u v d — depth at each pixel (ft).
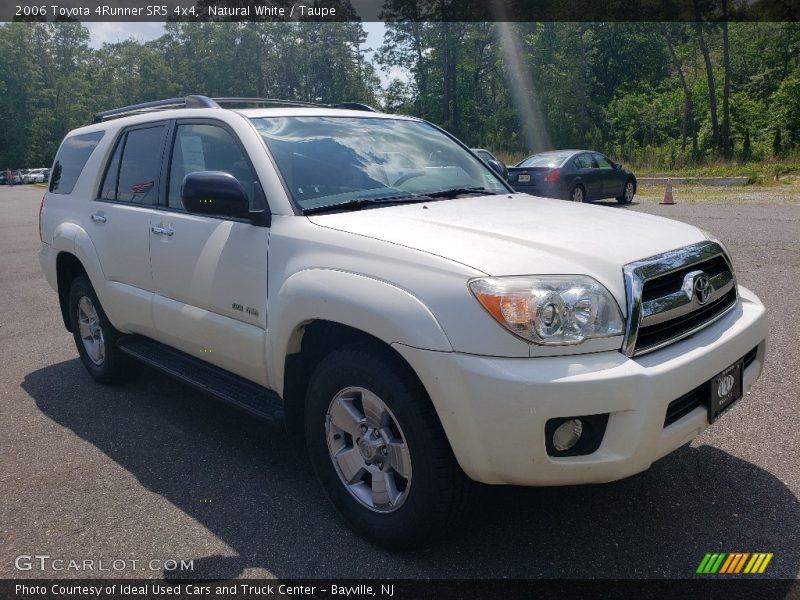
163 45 305.32
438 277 8.29
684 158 102.73
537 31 160.86
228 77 259.19
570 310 7.87
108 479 11.82
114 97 315.37
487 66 194.18
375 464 9.31
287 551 9.48
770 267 25.62
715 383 8.85
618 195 57.00
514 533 9.65
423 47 195.42
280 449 12.82
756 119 137.28
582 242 9.02
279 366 10.32
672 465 11.34
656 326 8.51
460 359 7.88
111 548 9.73
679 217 43.24
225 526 10.18
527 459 7.78
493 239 9.07
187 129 13.03
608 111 166.50
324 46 248.93
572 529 9.70
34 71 299.99
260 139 11.43
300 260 9.91
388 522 9.14
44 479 11.91
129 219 13.79
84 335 16.81
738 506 10.05
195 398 15.67
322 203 10.82
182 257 12.22
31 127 293.84
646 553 9.07
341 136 12.50
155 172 13.61
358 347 9.24
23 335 22.08
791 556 8.86
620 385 7.74
